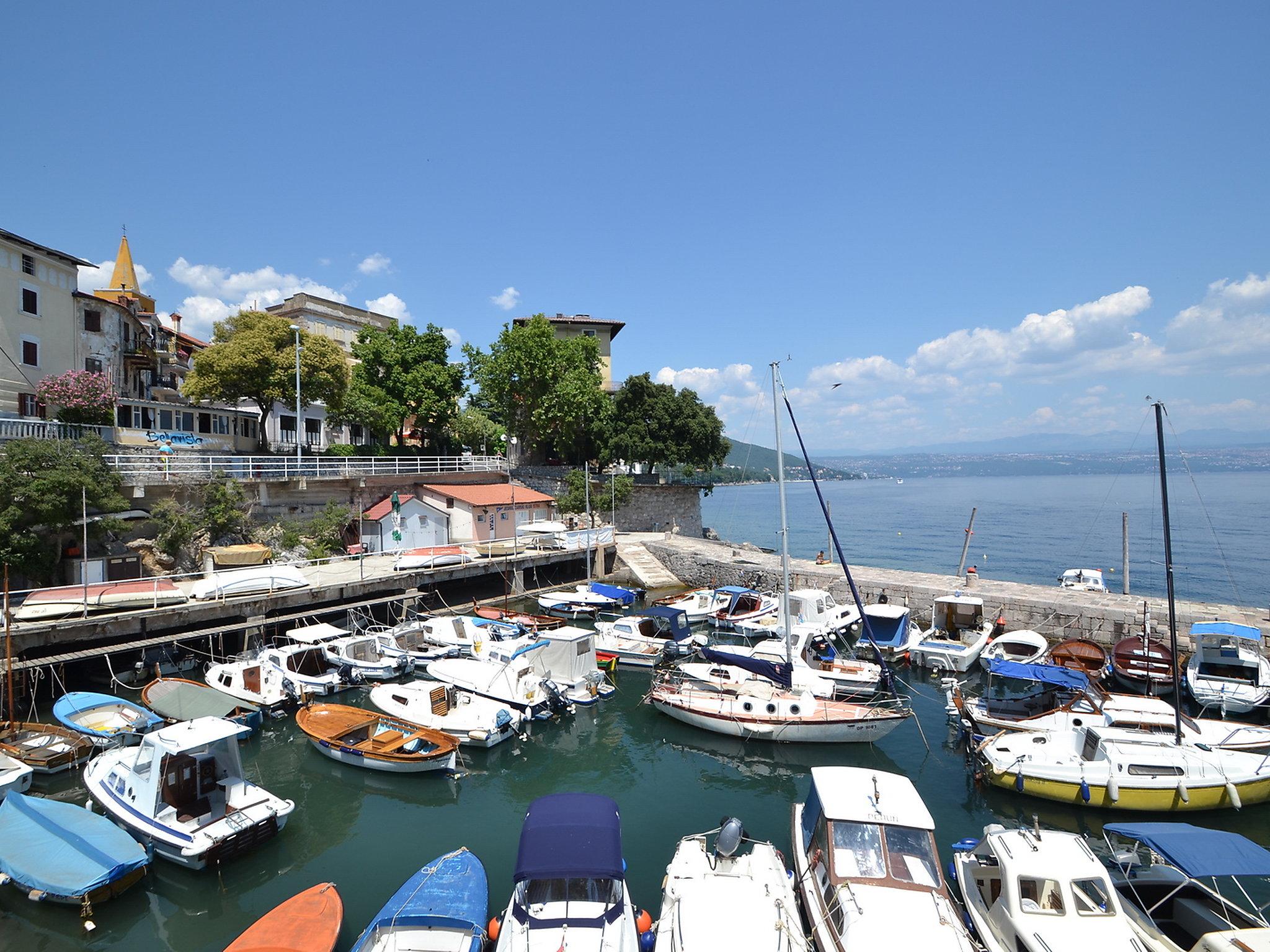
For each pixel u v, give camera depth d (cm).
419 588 3878
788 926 1186
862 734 2180
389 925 1220
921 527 10119
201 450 4162
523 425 6303
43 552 2838
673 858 1494
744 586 4197
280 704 2483
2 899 1416
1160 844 1243
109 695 2364
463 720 2206
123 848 1454
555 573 4638
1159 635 2922
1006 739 1933
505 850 1642
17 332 3541
